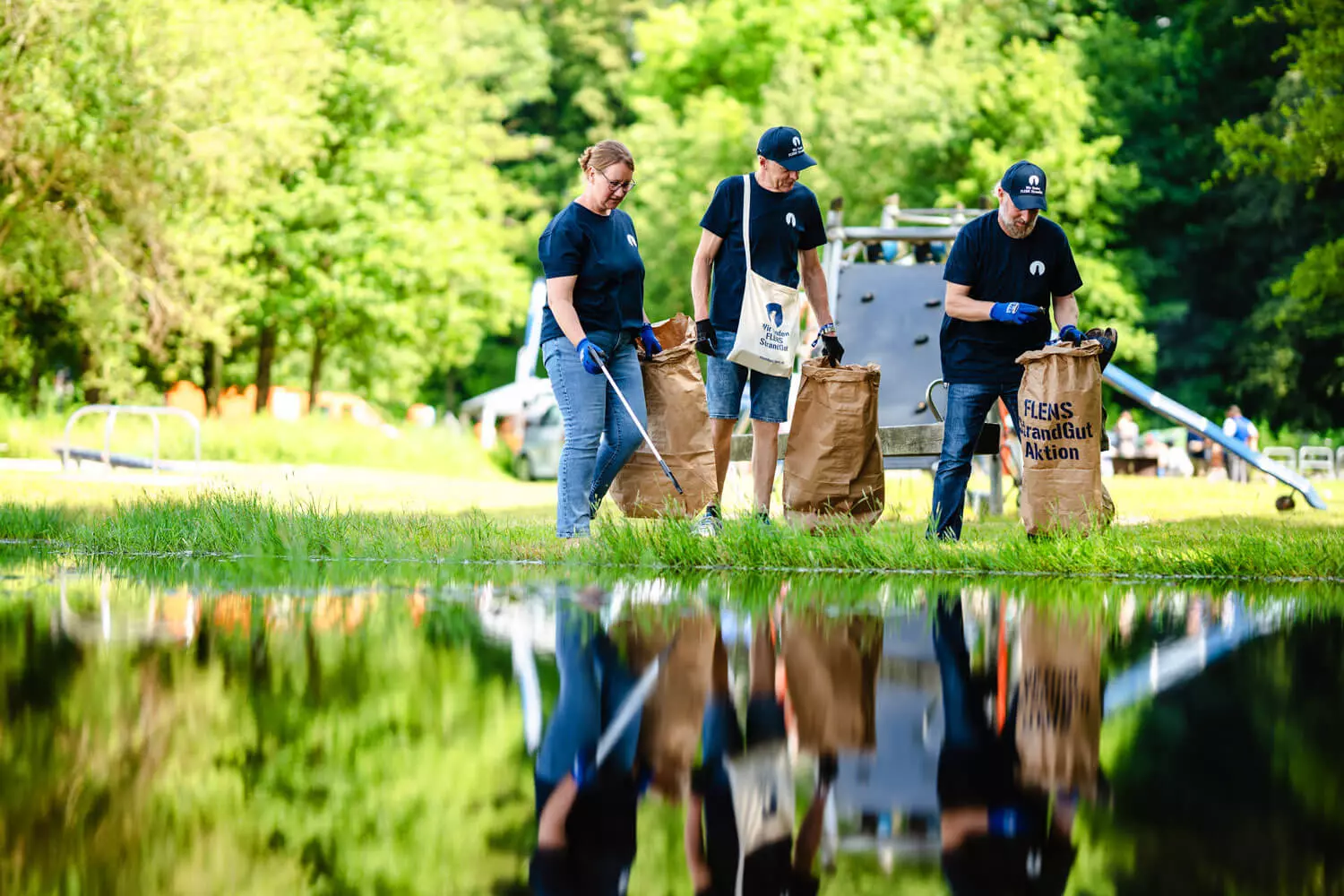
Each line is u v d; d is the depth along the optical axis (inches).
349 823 147.9
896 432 705.0
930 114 2623.0
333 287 2501.2
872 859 139.4
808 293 589.9
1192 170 3398.1
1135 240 3385.8
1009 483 1227.9
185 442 1888.5
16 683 226.8
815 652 276.5
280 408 3206.2
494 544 492.7
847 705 222.5
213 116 1840.6
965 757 186.1
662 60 3053.6
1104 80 3341.5
